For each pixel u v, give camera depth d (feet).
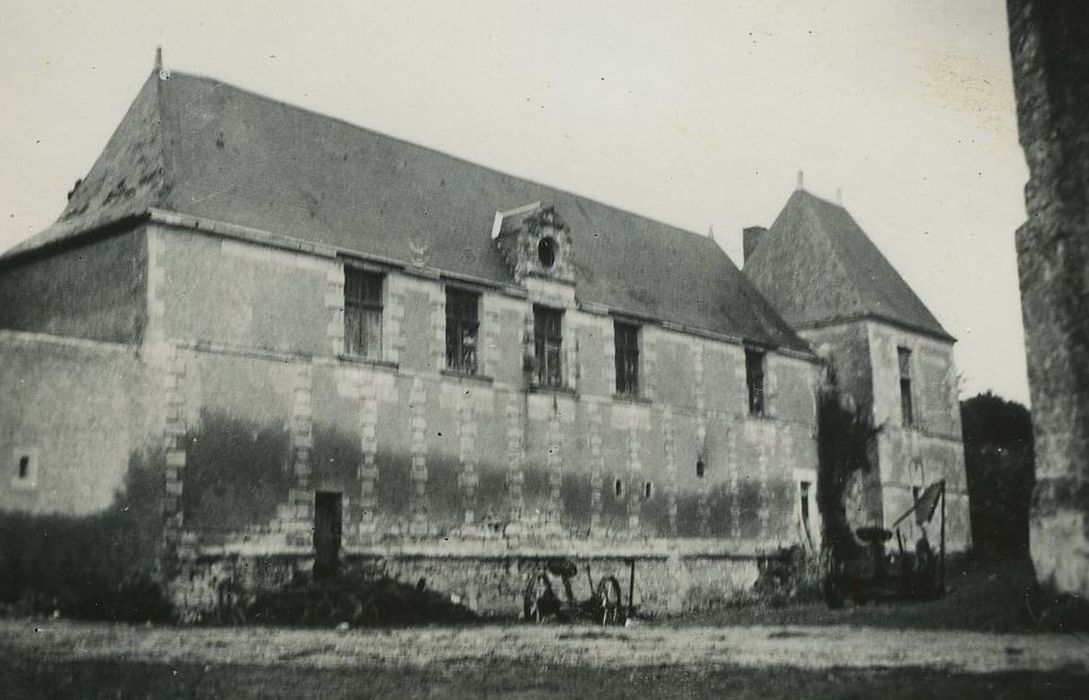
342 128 72.69
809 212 110.01
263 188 62.28
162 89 62.44
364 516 61.41
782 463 95.50
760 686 33.71
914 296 111.75
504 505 70.08
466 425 68.39
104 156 63.46
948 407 110.32
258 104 67.82
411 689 33.09
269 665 37.65
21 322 60.64
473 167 81.92
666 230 98.99
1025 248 40.88
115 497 52.26
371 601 58.34
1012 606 51.42
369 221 67.41
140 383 52.85
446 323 69.31
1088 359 38.27
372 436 62.54
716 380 90.07
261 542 55.83
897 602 74.13
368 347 64.28
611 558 77.10
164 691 32.68
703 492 86.43
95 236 57.00
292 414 58.54
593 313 79.87
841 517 99.60
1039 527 39.96
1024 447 119.44
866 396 100.12
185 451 53.36
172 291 54.44
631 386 83.25
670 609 80.89
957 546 107.24
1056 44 39.88
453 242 72.64
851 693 31.83
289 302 59.52
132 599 51.13
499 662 39.99
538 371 75.46
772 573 91.35
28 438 52.34
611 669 37.99
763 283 109.50
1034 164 40.63
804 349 101.40
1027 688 32.94
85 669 35.60
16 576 51.90
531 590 67.10
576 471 75.92
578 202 90.48
